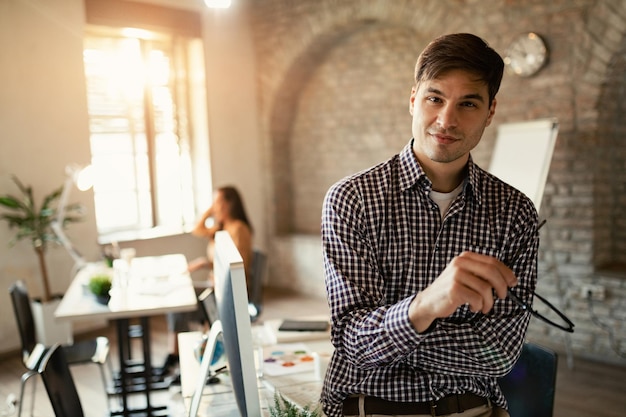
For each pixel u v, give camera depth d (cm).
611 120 411
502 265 85
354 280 111
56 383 182
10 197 452
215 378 189
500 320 110
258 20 629
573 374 379
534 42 407
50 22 486
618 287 388
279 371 192
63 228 496
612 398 343
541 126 387
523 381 179
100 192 571
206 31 602
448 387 115
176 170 620
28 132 475
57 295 460
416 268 115
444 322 114
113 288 345
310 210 652
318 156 635
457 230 116
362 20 532
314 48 591
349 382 117
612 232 426
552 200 415
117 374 405
